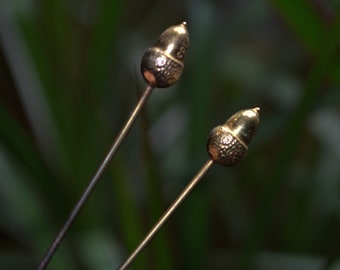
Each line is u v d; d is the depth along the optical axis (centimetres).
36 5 56
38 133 58
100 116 54
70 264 53
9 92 60
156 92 70
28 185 58
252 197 74
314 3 39
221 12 85
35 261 54
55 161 57
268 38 103
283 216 74
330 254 39
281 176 44
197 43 57
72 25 60
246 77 80
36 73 56
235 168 72
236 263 59
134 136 62
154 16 96
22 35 56
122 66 67
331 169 71
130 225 41
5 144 52
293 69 76
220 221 75
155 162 38
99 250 50
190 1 60
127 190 41
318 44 40
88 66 53
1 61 60
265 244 72
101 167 25
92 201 55
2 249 65
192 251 54
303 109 41
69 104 55
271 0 39
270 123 54
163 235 40
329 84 44
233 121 25
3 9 58
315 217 70
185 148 64
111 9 51
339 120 67
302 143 76
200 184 53
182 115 70
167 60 24
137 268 40
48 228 55
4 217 64
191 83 57
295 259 54
